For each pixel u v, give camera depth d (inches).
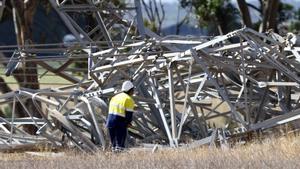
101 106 2012.8
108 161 1427.2
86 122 2016.5
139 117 2094.0
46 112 2135.8
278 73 2139.5
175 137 1939.0
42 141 2030.0
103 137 1931.6
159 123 2075.5
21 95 2105.1
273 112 2162.9
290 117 1871.3
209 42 1998.0
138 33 2687.0
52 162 1450.5
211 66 2073.1
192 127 2122.3
